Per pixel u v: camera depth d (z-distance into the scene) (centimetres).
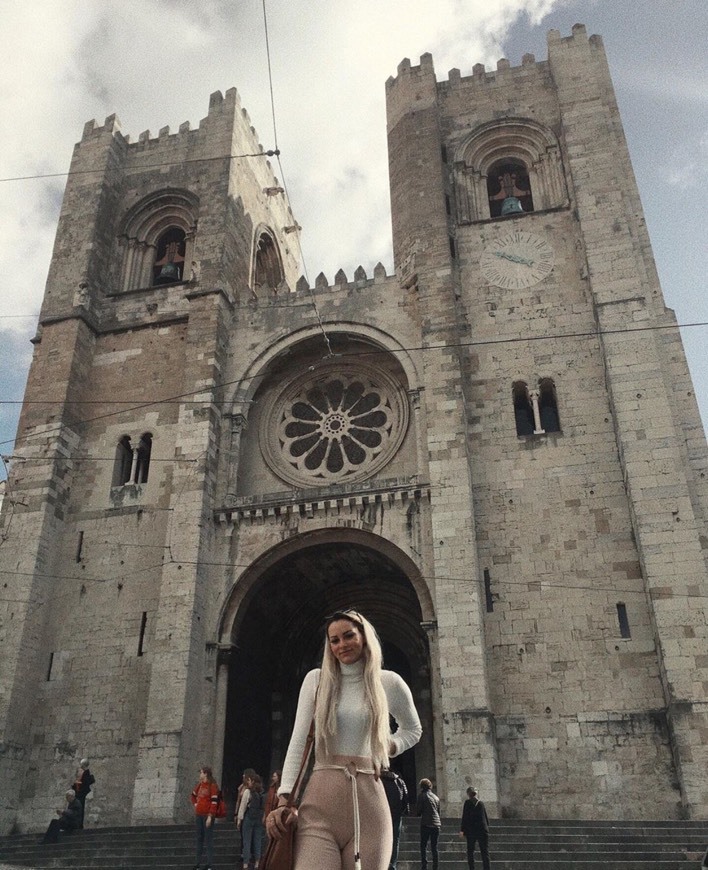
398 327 3453
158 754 2703
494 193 4044
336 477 3322
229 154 4144
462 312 3419
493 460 3088
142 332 3769
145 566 3184
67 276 3881
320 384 3634
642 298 3122
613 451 3005
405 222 3684
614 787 2500
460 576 2795
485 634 2795
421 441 3180
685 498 2719
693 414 2969
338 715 478
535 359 3253
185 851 2191
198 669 2925
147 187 4219
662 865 1870
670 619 2555
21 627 3036
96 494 3400
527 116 3919
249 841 1877
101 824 2762
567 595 2805
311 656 3656
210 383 3428
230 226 3941
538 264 3462
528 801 2531
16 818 2833
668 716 2502
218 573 3109
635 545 2825
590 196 3422
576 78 3788
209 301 3644
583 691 2653
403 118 3972
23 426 3488
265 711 3406
